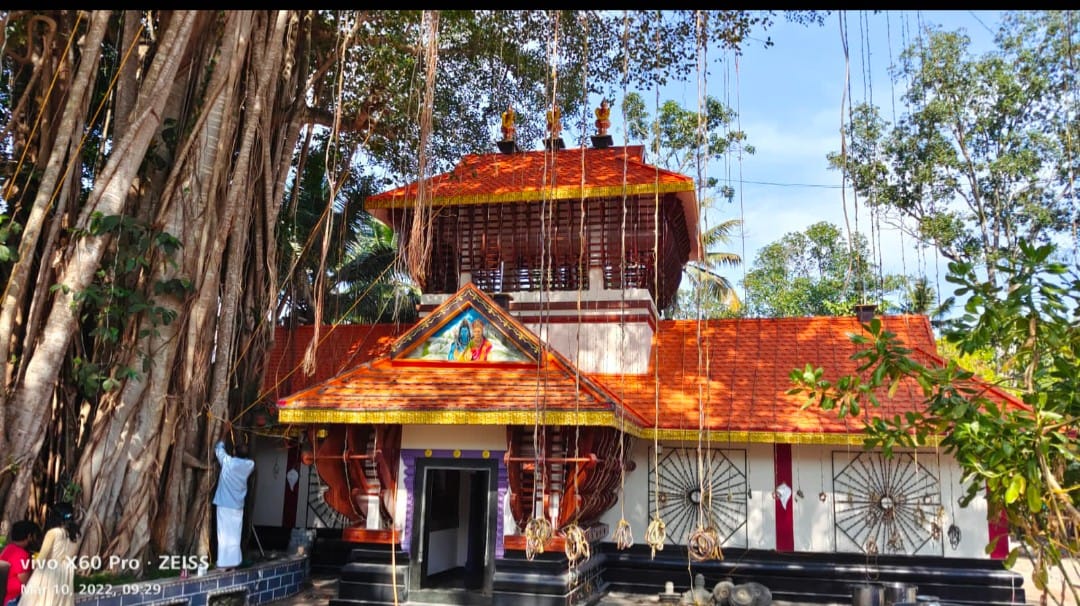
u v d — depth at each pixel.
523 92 17.42
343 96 16.52
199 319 11.29
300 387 15.41
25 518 9.14
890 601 11.50
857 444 12.38
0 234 9.03
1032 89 21.19
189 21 10.62
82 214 9.95
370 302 22.73
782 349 14.51
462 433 11.45
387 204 14.59
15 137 11.56
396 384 11.28
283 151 13.54
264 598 11.84
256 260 12.97
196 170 11.40
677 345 14.94
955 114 19.67
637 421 11.75
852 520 12.84
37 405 9.23
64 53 10.98
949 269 5.55
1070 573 15.52
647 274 14.18
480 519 12.20
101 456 10.27
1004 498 5.23
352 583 11.20
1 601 5.88
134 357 10.70
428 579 12.45
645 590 13.03
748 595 11.28
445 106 17.44
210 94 11.17
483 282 14.68
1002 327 5.38
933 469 12.71
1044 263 5.28
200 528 11.20
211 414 11.52
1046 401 5.12
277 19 12.04
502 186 14.44
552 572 10.61
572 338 14.25
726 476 13.35
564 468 10.73
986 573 12.10
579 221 14.27
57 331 9.51
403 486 11.52
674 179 13.70
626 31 7.84
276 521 14.84
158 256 11.14
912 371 5.81
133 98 11.38
